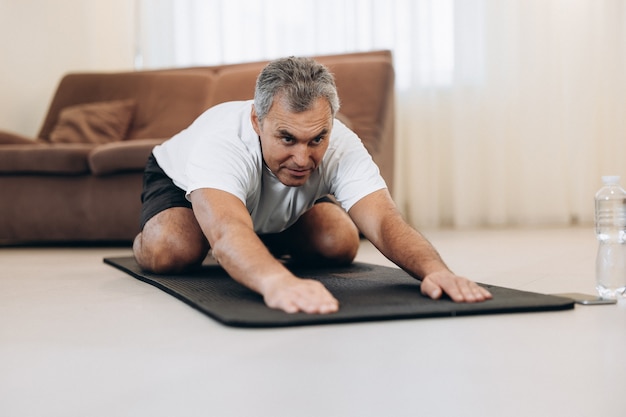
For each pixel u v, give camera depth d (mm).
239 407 935
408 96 4797
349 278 1991
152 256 2088
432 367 1099
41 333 1401
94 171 3490
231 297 1651
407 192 4859
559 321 1411
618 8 4457
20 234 3639
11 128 4801
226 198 1659
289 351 1199
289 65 1562
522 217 4684
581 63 4527
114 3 5277
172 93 4336
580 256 2691
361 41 4910
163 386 1027
